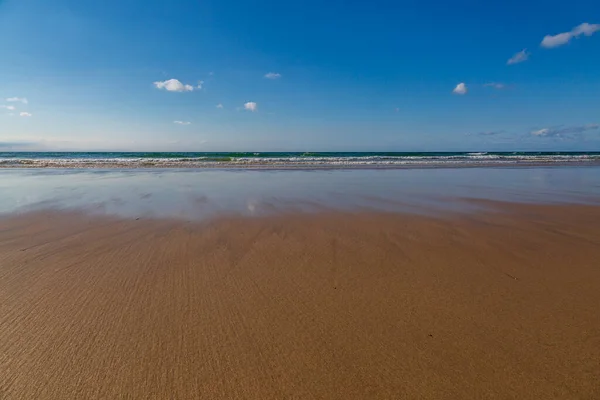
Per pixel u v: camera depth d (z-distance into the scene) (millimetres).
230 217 6902
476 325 2775
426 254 4609
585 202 9055
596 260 4387
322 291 3400
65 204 8250
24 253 4547
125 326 2736
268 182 13430
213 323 2787
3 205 8102
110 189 10984
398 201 9039
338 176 16203
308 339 2576
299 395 2041
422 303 3158
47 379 2152
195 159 29703
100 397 2014
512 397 2018
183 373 2209
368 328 2727
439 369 2248
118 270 3928
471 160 33781
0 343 2506
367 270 3986
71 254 4512
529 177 16453
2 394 2020
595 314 2951
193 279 3672
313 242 5160
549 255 4594
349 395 2041
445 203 8781
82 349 2443
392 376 2189
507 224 6484
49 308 3020
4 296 3250
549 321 2834
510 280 3713
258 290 3410
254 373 2215
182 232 5699
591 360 2328
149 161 26828
